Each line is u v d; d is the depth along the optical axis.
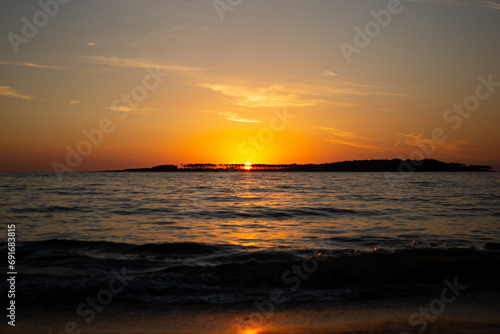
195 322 6.32
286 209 24.23
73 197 32.44
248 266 9.41
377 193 38.59
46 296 7.56
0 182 60.88
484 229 16.34
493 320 6.25
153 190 43.19
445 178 88.81
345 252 12.05
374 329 5.84
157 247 12.80
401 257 10.09
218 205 26.89
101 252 12.16
